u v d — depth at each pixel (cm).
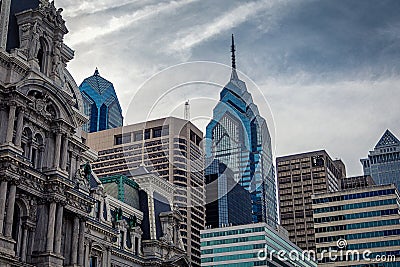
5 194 7256
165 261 11712
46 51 8869
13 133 7725
